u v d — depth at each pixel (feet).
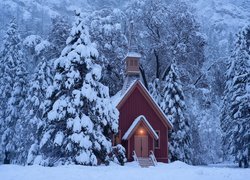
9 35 171.12
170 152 138.21
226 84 152.25
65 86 88.28
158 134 125.90
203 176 53.06
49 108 93.50
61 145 86.94
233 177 52.11
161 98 150.30
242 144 128.67
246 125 126.11
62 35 159.12
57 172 54.19
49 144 91.61
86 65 90.17
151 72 167.94
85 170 58.75
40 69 145.48
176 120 140.67
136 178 50.47
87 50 91.25
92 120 90.68
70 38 94.53
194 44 160.35
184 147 141.38
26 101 146.61
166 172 58.95
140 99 125.70
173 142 139.64
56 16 169.99
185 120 144.25
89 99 87.40
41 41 158.51
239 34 150.20
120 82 156.97
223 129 150.92
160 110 126.21
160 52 160.56
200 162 157.48
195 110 158.71
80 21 94.89
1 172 55.72
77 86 91.30
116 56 154.10
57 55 157.17
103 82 152.25
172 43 159.12
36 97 140.67
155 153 124.06
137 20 165.07
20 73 161.99
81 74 92.12
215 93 187.11
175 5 166.71
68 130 86.74
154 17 158.30
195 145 156.56
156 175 54.08
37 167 63.00
